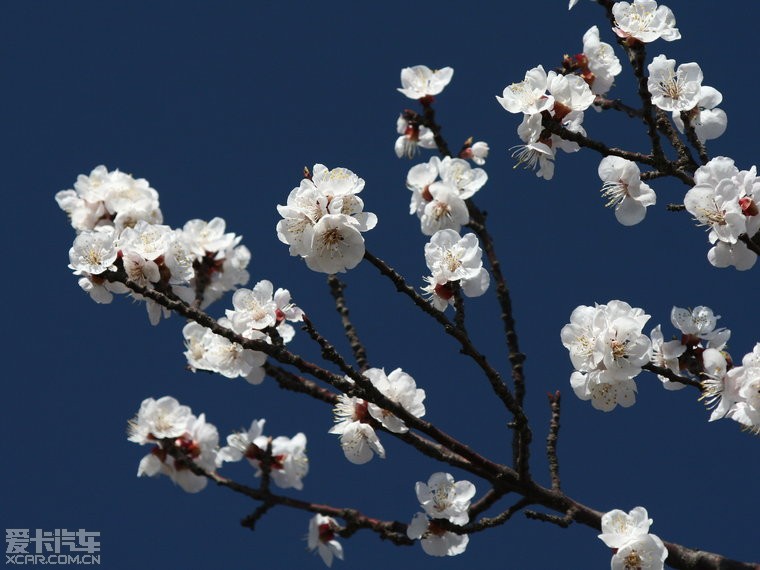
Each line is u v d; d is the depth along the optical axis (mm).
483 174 8148
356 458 7797
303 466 9320
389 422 7598
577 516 7910
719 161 7418
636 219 7918
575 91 7758
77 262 7824
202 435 9133
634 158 7703
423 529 8031
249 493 8461
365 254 7203
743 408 7145
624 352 7438
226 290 9656
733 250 7535
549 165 8086
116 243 8102
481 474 7969
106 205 9250
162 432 8891
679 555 7836
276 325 7645
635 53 7625
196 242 9430
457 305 7398
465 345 7379
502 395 7516
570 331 7551
